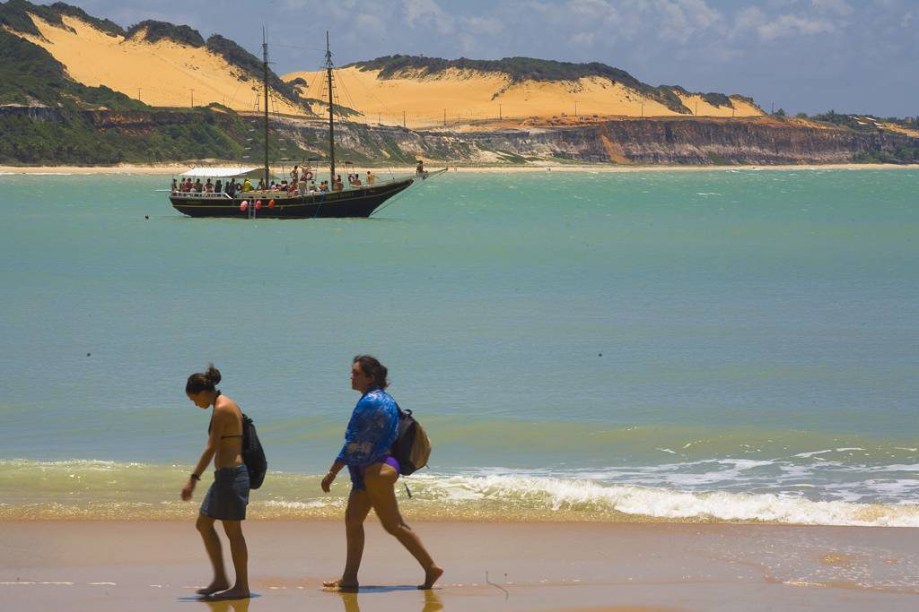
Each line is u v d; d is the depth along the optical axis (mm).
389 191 171750
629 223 165000
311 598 19156
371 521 24703
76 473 28797
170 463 31234
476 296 73125
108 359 49031
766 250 112000
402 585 19984
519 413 38094
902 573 20281
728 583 19781
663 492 26547
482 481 27469
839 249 112438
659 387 42688
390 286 80062
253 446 19688
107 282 83625
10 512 25016
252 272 92000
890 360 48125
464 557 21734
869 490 27953
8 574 20594
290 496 26688
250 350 51469
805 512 24859
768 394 41312
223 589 19578
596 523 24172
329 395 41062
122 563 21391
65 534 23328
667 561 21266
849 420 36906
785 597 18906
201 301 71000
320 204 170000
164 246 122688
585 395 41188
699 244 121375
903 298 69500
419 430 19641
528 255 107750
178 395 41188
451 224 162000
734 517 24641
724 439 34031
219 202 171750
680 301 69250
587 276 86375
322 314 64375
